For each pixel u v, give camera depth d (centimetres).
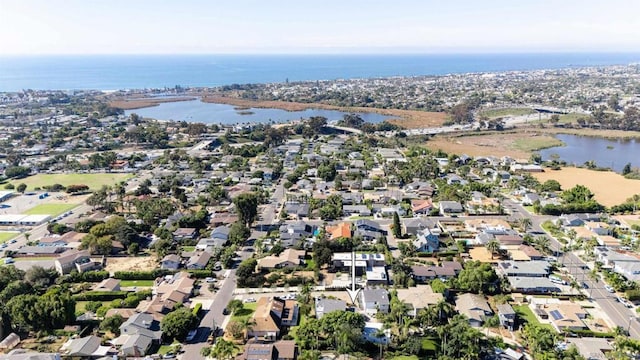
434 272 14612
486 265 14162
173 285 14038
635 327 11894
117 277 14850
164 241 16825
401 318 11944
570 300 13288
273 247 16512
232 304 12606
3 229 19575
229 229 18238
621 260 15125
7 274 13700
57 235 18550
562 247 17000
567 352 10256
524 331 11500
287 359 10619
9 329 11556
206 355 10744
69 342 11250
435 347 11044
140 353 10881
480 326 11950
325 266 15588
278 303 12662
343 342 10562
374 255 15725
